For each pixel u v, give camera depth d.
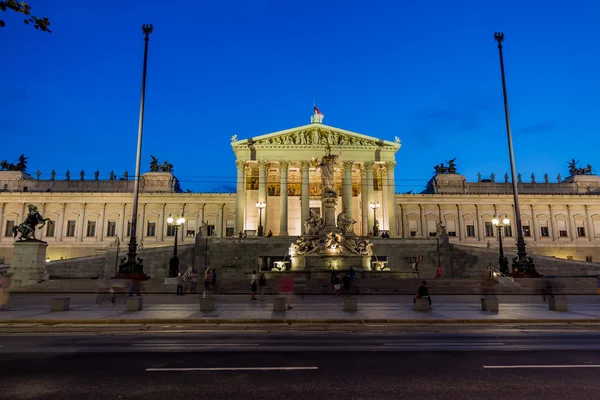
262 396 8.49
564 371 10.48
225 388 9.02
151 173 99.50
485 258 58.97
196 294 34.88
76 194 90.94
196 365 11.06
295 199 84.44
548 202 92.94
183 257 58.88
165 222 91.12
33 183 99.31
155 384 9.29
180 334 16.44
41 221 42.19
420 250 60.00
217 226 90.88
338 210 84.31
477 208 92.75
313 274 43.41
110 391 8.78
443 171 104.31
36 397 8.40
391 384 9.35
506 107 41.56
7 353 12.58
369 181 78.56
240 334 16.45
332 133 80.06
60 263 55.81
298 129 79.50
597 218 92.81
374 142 80.31
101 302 27.77
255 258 59.59
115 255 56.91
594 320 20.28
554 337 15.84
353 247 47.12
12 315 21.30
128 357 12.02
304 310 23.94
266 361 11.56
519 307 25.88
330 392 8.77
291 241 59.97
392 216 77.56
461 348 13.55
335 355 12.41
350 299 23.73
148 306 25.73
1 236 88.88
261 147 78.56
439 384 9.37
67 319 19.66
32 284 38.84
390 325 19.33
